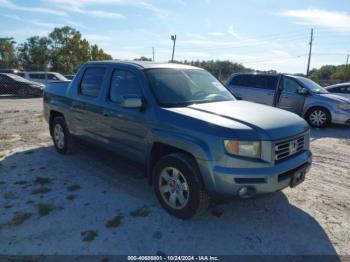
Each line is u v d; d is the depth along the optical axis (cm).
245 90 1098
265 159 326
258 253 312
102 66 503
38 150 638
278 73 1074
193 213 353
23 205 396
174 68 470
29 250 308
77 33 7069
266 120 355
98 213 380
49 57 7231
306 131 385
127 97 389
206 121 341
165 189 383
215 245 323
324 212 396
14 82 1919
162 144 382
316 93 1010
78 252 307
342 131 948
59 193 432
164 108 385
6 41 7512
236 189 322
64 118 584
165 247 318
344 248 322
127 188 454
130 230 345
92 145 521
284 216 384
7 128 863
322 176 522
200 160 333
